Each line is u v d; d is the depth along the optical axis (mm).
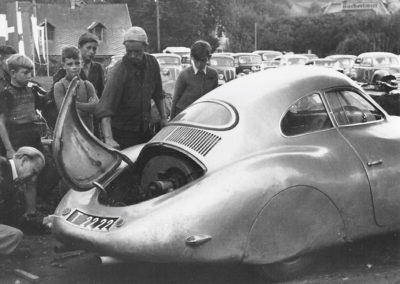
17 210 5383
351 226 4254
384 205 4434
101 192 4453
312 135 4395
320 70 4895
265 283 4141
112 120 5570
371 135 4625
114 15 59125
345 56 30156
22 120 5605
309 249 4051
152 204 3967
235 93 4547
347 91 4840
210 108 4527
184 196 3865
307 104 4512
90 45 6219
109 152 4629
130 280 4332
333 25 76500
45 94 6055
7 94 5520
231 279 4234
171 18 65562
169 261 3752
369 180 4348
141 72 5516
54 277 4438
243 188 3834
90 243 3955
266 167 3947
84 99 5781
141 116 5574
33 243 5250
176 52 40156
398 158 4578
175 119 4723
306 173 4035
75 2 61219
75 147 4430
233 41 76562
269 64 32938
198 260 3742
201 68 6316
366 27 74562
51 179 5789
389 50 73062
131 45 5336
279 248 3922
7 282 4352
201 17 67062
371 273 4305
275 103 4387
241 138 4184
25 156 5023
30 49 29016
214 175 3939
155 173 4555
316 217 4062
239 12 81562
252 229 3822
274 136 4250
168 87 11711
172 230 3723
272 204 3877
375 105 5031
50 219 4391
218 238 3746
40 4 57875
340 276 4238
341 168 4238
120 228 3877
